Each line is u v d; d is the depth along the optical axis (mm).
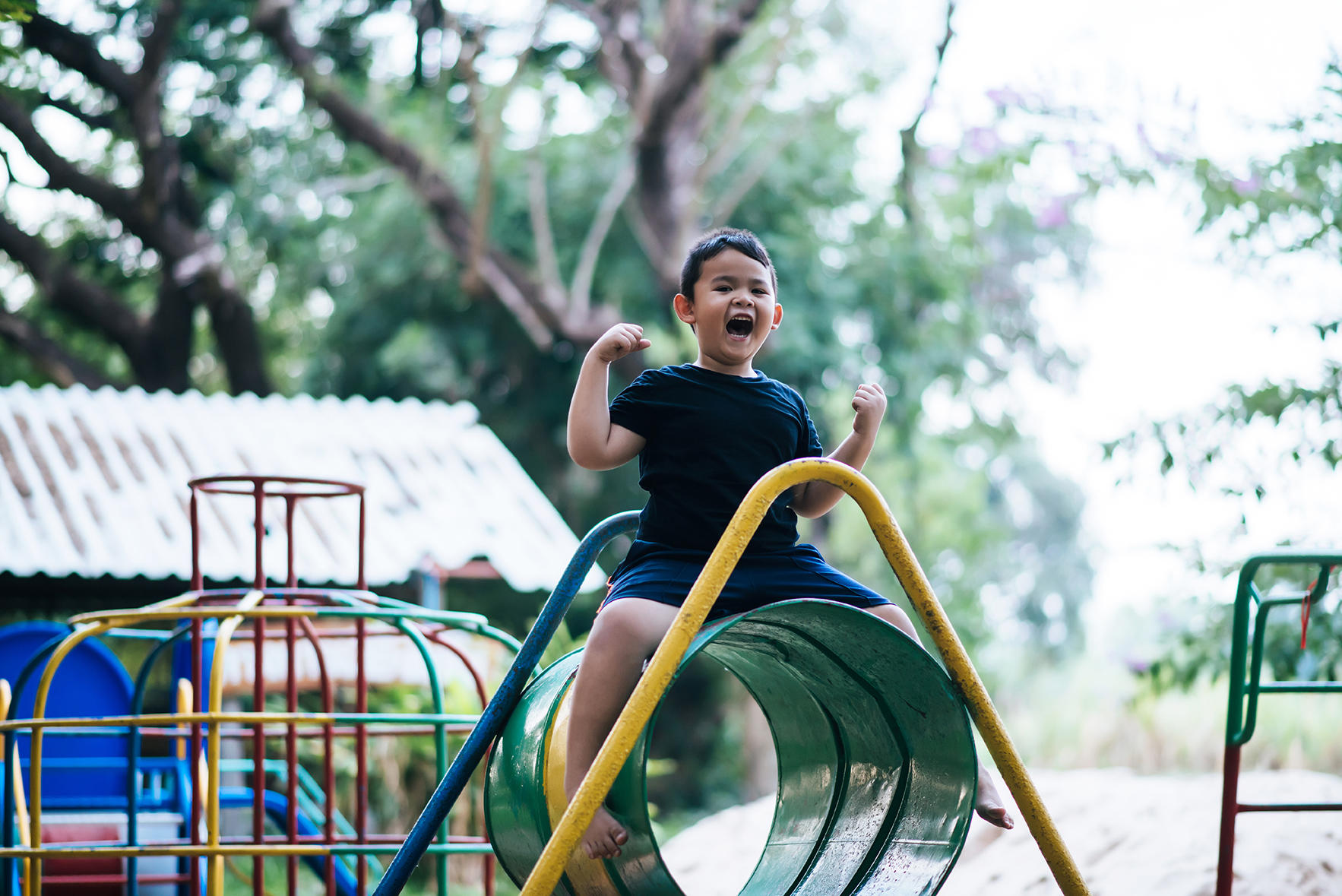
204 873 6133
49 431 10039
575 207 17375
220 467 9875
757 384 3268
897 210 16984
